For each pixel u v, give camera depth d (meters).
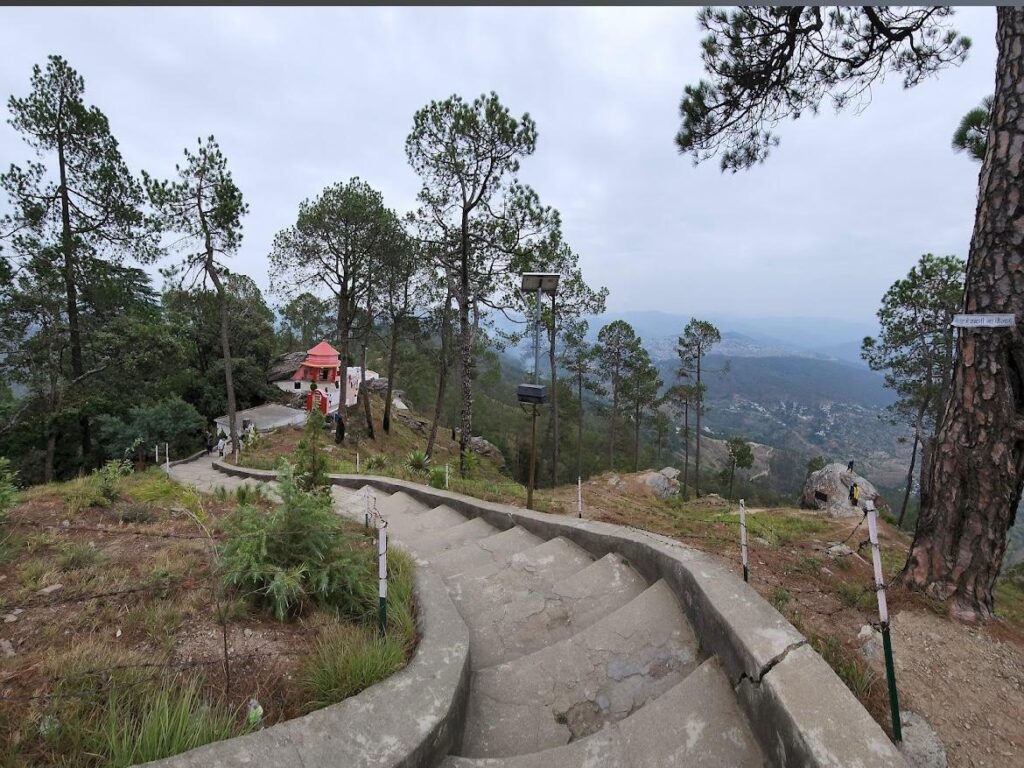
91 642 2.75
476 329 20.38
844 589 4.27
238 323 35.41
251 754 2.01
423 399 55.25
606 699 3.03
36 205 19.42
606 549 5.03
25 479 22.88
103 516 5.05
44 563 3.74
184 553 4.05
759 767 2.38
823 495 13.57
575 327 26.78
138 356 21.92
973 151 5.98
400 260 23.45
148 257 22.36
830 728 2.13
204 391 31.27
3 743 2.03
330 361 36.09
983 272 3.84
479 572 4.90
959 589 3.75
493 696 3.10
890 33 5.50
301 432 26.62
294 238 23.03
